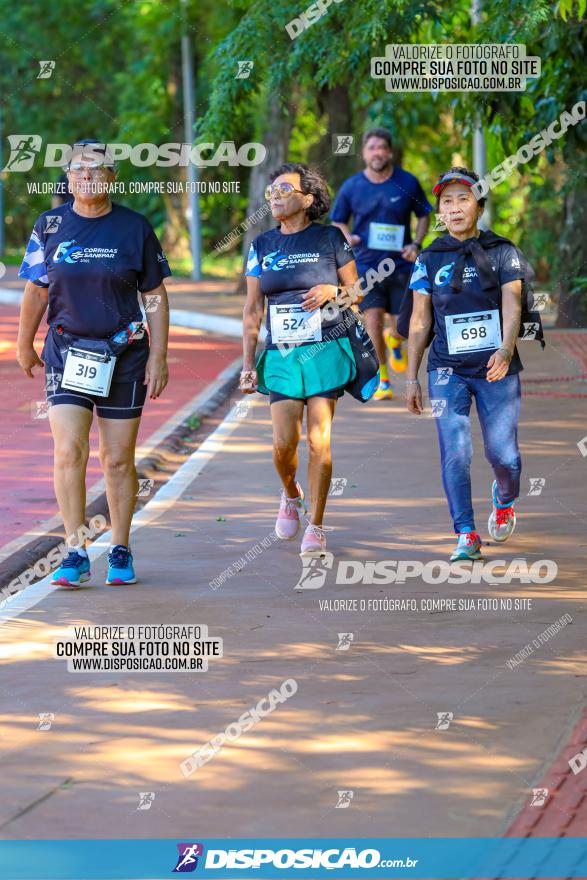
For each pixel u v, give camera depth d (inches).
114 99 4766.2
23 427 1317.7
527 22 1390.3
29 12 4741.6
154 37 4015.8
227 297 2915.8
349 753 487.5
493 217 2842.0
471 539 774.5
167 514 914.7
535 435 1200.2
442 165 2955.2
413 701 541.6
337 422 1279.5
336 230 783.7
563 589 714.8
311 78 1801.2
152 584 735.1
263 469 1073.5
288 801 448.1
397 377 1604.3
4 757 489.4
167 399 1508.4
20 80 4785.9
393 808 440.8
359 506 927.0
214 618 666.2
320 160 2726.4
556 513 896.3
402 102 2215.8
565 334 2074.3
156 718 527.5
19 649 618.8
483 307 771.4
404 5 1530.5
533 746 491.5
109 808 445.1
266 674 578.9
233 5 1776.6
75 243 724.7
